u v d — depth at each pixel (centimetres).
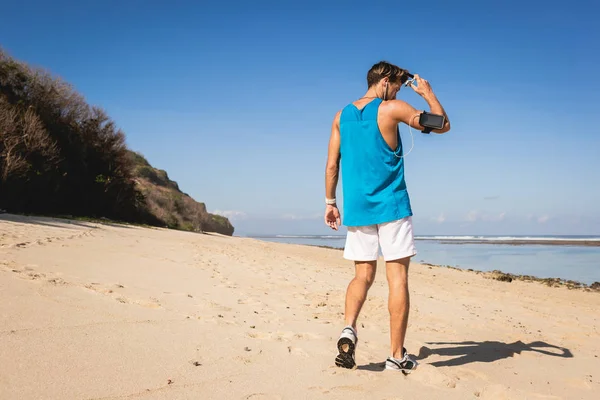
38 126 2234
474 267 2217
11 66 2422
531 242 6112
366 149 298
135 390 219
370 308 594
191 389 228
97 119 2816
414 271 1485
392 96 316
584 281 1675
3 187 2077
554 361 394
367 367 300
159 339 310
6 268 503
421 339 448
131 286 530
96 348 274
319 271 1074
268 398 226
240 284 693
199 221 4278
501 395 268
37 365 237
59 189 2430
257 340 342
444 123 286
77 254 761
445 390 266
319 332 411
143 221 3303
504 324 595
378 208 298
